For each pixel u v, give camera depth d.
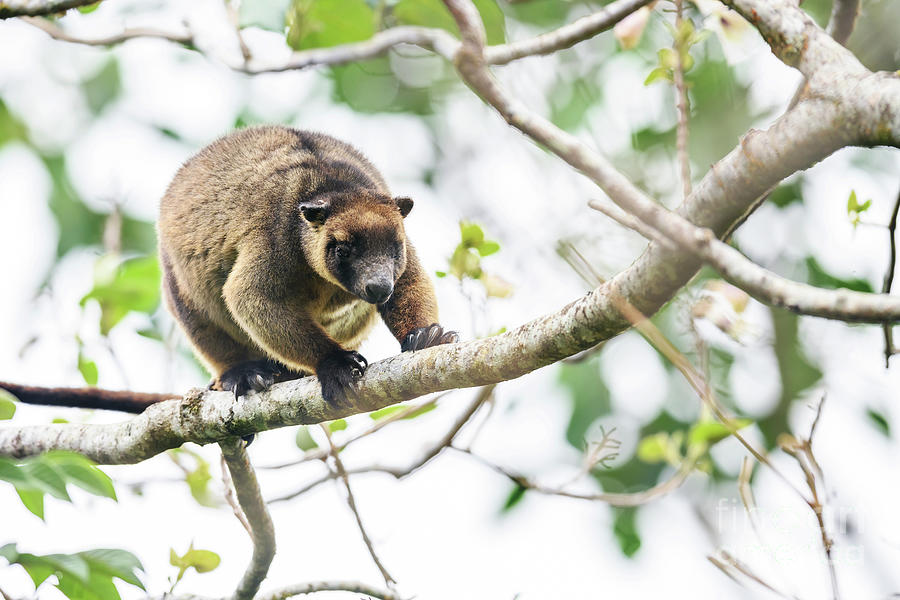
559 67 15.04
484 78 5.79
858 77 4.99
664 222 5.06
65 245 16.08
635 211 5.18
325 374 8.96
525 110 5.66
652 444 11.21
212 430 9.28
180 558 9.27
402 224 10.92
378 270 10.23
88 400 10.77
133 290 11.17
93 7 10.80
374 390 8.47
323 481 10.28
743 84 14.62
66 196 16.38
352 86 16.95
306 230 10.73
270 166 11.20
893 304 4.35
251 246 10.64
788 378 14.63
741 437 7.02
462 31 5.79
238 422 9.20
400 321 10.64
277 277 10.63
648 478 14.82
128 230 16.27
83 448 9.80
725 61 14.36
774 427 14.56
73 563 7.80
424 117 16.84
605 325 6.81
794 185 14.99
